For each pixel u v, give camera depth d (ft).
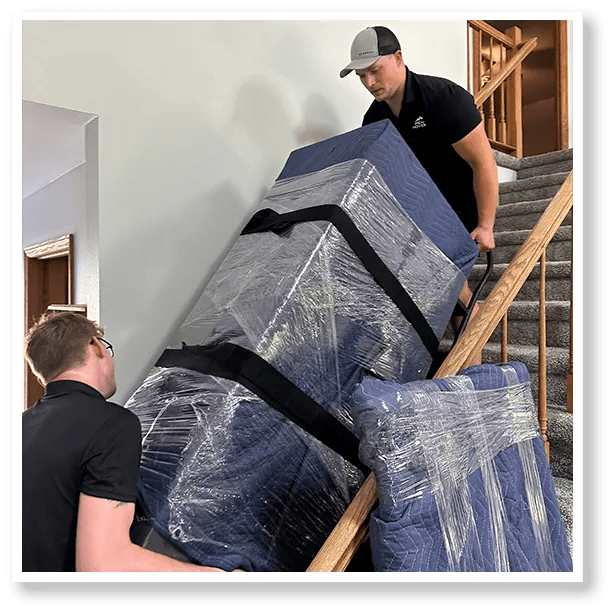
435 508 3.69
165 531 3.98
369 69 6.61
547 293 9.21
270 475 4.50
